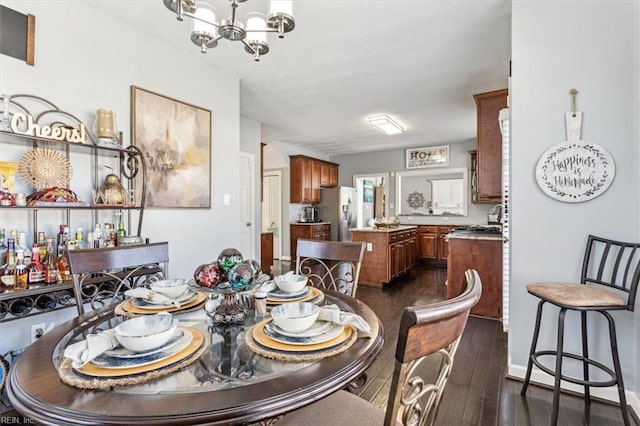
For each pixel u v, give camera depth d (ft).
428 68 10.68
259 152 17.12
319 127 18.10
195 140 9.87
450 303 2.29
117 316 4.18
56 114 6.90
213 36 5.44
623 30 6.12
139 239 7.49
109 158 7.93
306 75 11.22
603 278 6.34
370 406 3.76
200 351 3.03
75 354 2.69
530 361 6.45
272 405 2.38
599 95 6.29
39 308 6.07
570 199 6.53
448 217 22.79
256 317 4.12
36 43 6.63
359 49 9.40
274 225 24.17
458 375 7.39
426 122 16.99
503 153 9.93
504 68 10.62
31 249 6.45
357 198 25.91
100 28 7.68
